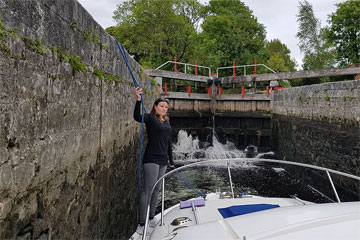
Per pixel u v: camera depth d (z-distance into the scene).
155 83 9.09
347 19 16.44
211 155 12.15
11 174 1.43
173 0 20.69
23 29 1.56
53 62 1.90
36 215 1.67
